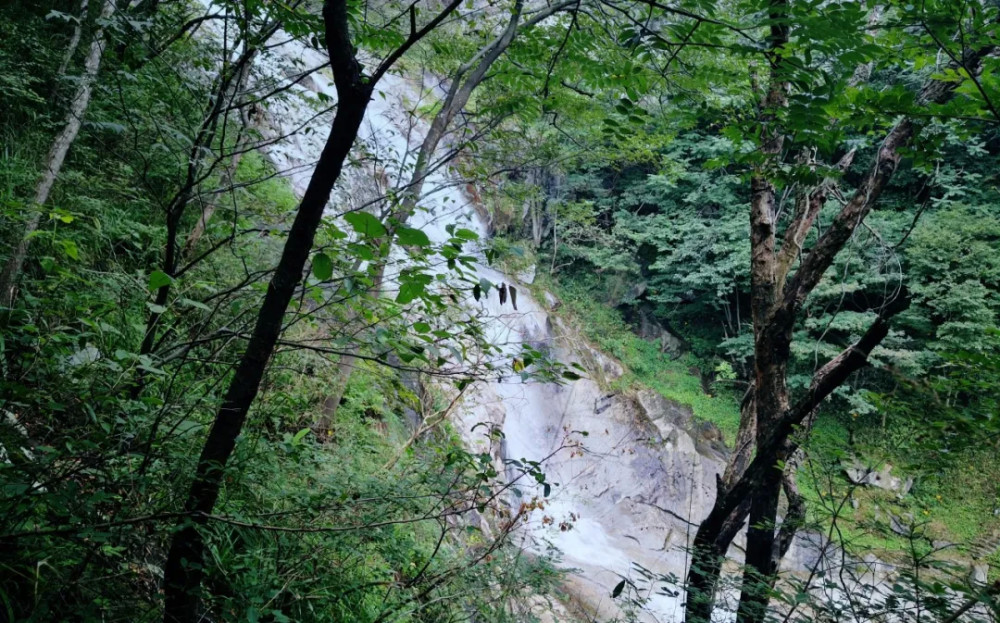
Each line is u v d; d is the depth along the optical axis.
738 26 2.35
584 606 7.02
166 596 1.80
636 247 17.47
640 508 11.96
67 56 3.38
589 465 12.11
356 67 1.61
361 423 5.53
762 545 4.21
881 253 12.42
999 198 13.50
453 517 5.39
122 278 2.46
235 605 2.20
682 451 13.37
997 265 10.27
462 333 2.22
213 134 2.76
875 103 2.77
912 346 12.34
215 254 3.87
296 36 2.63
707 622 3.45
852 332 13.58
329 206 4.41
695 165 17.28
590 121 5.26
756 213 4.97
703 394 16.03
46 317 2.28
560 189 16.91
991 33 2.73
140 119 2.74
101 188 3.77
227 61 2.72
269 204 4.09
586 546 9.91
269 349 1.74
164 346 2.68
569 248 17.09
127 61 2.84
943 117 2.76
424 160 4.18
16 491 1.59
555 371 2.10
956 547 2.25
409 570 3.53
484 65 4.25
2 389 1.66
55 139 3.39
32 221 2.67
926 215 12.99
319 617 2.58
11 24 3.61
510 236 15.55
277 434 3.14
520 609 3.32
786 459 4.18
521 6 4.09
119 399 1.93
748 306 17.67
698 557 3.78
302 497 2.64
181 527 1.67
